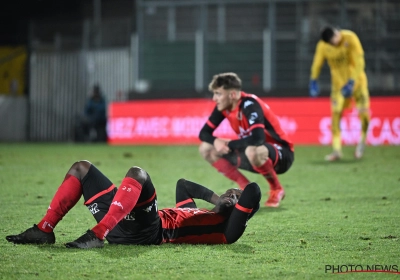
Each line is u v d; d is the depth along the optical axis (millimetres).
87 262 13570
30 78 68875
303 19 59000
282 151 22688
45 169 35844
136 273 12836
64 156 45219
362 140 40812
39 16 74188
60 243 15594
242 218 14875
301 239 16719
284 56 59312
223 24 60719
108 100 66000
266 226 18797
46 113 68375
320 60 39219
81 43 67000
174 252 14547
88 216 20391
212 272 13000
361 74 39594
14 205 22688
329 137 53406
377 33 56500
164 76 61562
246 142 21719
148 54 61812
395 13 56375
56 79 67938
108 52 65875
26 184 28953
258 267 13484
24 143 63594
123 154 47062
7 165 38062
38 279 12367
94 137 64625
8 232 17547
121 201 14055
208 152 22984
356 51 38000
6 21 73750
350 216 20672
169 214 15242
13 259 13773
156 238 14961
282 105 54469
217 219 15172
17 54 69250
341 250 15320
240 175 22891
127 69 64938
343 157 42625
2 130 67125
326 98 53594
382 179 31016
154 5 58594
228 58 60500
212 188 28297
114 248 14734
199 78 58094
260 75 59844
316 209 22219
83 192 14719
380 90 52500
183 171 35219
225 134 53500
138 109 58719
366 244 16078
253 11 60438
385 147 50062
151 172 34594
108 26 65875
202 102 56719
